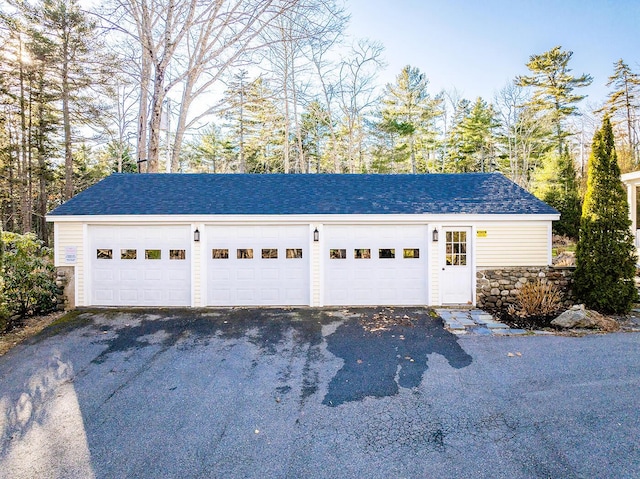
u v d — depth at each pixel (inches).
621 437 149.5
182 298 360.8
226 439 155.4
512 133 1166.3
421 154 1227.9
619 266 319.6
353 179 437.1
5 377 215.0
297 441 153.5
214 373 220.8
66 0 704.4
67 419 171.6
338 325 306.7
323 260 361.7
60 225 353.7
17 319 315.6
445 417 169.2
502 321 310.8
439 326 301.0
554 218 349.4
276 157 1187.9
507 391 191.5
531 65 1131.3
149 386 204.2
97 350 255.8
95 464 140.2
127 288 360.2
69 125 777.6
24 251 325.4
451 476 130.6
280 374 219.1
